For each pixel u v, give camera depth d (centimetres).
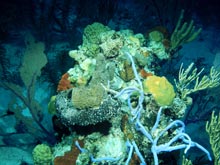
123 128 99
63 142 105
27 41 167
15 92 168
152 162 104
